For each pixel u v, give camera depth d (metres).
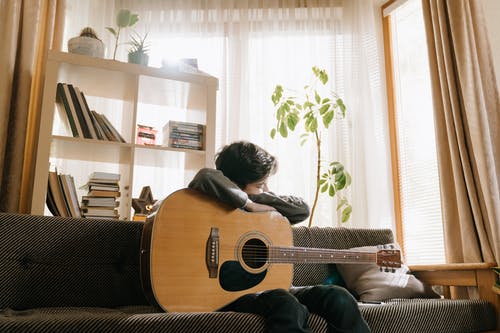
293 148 3.13
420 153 2.98
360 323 1.37
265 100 3.19
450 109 2.46
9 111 2.16
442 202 2.47
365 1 3.32
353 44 3.27
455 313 1.73
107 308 1.65
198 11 3.32
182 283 1.39
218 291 1.44
